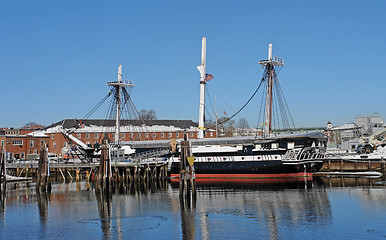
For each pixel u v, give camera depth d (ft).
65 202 165.17
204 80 293.84
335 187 192.34
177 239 104.42
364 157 254.47
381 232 105.09
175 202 159.22
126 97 307.37
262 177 238.07
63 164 261.65
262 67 274.77
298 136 227.20
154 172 260.21
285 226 113.80
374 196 158.92
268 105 271.90
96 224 121.90
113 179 237.66
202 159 255.29
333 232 106.42
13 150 396.98
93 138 439.22
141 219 127.65
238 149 244.42
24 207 153.89
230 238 103.81
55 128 433.89
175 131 484.33
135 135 463.01
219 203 152.56
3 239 107.65
